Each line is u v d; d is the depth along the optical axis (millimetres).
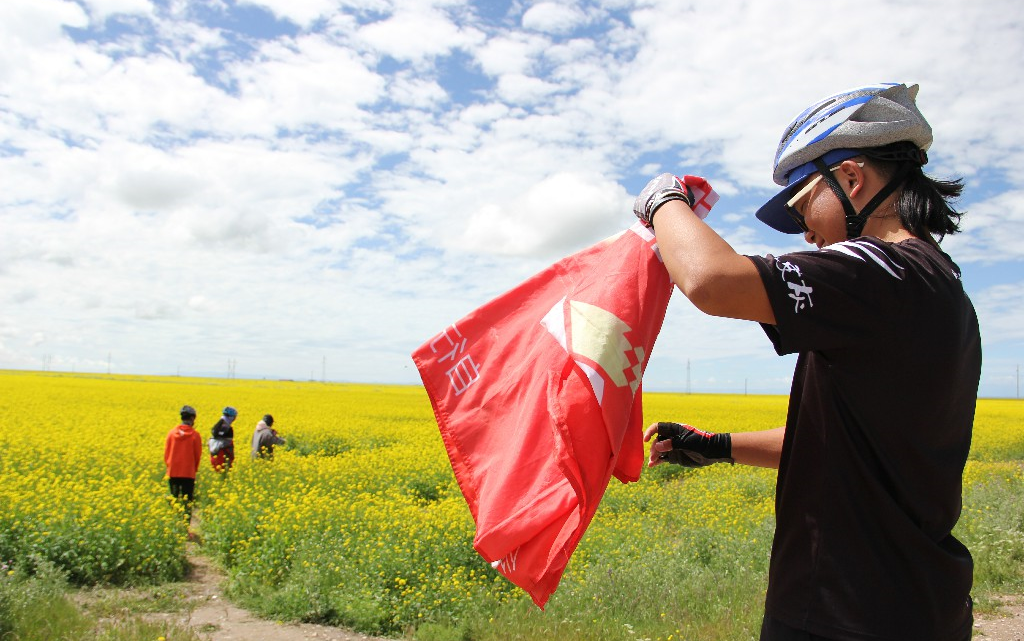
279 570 7152
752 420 27875
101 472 11523
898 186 1388
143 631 5434
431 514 8414
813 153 1434
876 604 1277
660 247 1376
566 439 1479
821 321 1220
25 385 41031
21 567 6734
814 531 1353
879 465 1304
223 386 53844
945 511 1335
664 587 6195
